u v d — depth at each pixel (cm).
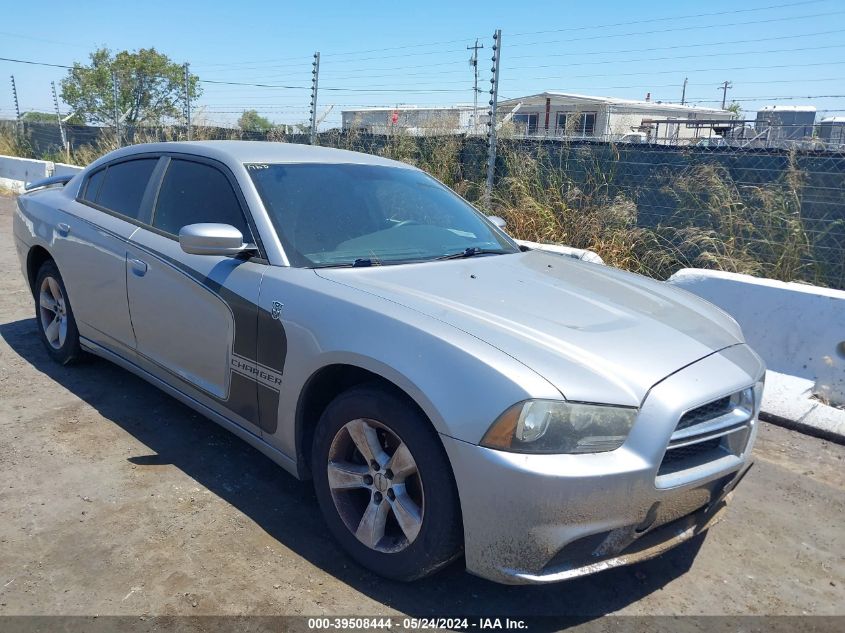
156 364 385
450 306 278
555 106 2175
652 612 273
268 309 307
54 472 347
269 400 312
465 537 244
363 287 295
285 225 334
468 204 438
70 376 470
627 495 237
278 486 346
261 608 259
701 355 273
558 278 338
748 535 332
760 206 695
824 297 494
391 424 262
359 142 1006
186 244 317
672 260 724
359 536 280
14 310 618
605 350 259
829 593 291
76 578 270
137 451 373
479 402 238
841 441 434
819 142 684
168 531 303
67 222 448
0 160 1541
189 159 388
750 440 283
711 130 1322
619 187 791
